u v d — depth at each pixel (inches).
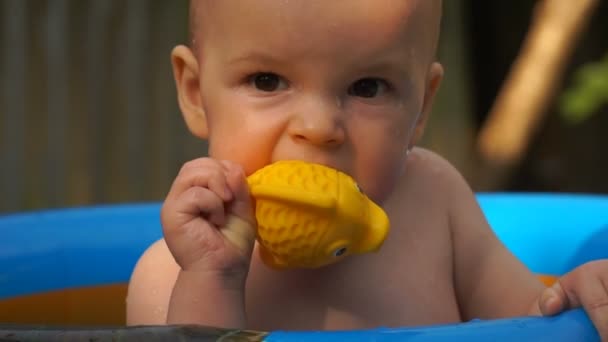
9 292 34.3
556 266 36.3
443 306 29.3
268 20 25.6
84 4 63.9
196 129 28.8
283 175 25.1
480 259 30.7
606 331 24.5
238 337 22.5
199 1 27.5
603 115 79.6
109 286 36.1
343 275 28.3
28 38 62.9
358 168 26.1
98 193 64.9
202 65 27.2
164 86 66.2
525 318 24.2
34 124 63.6
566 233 36.5
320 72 25.5
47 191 63.9
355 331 22.9
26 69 63.0
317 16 25.4
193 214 25.5
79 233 36.3
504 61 82.7
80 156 64.6
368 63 25.7
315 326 27.9
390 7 25.9
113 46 64.7
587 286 24.9
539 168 80.2
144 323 28.5
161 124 66.4
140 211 37.8
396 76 26.2
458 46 73.0
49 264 35.2
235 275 25.5
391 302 28.5
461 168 72.9
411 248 29.5
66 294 35.4
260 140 25.9
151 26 65.6
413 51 26.5
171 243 25.6
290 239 25.1
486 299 30.6
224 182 25.5
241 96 26.2
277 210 25.1
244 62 26.0
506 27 82.0
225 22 26.3
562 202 37.7
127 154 65.6
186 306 25.2
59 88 63.5
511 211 37.7
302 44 25.4
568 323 24.3
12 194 63.1
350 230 25.1
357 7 25.6
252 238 25.7
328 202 24.7
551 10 72.4
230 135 26.3
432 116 72.4
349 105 26.0
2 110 62.8
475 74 82.1
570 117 71.3
